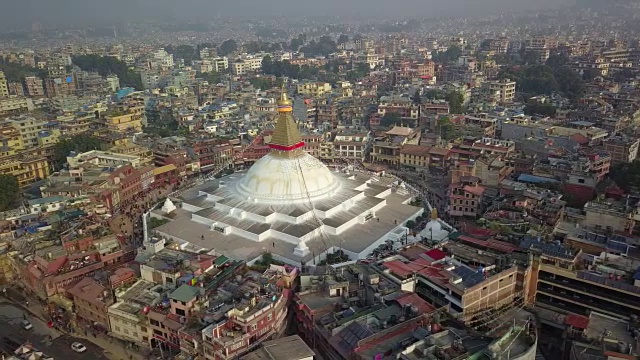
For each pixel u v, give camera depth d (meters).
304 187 146.75
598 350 82.50
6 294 120.44
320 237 133.62
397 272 100.25
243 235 135.50
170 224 145.25
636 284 93.75
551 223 126.38
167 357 94.75
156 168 188.50
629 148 181.38
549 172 163.12
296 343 83.88
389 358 77.38
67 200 145.50
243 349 86.38
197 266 106.56
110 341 102.19
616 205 130.12
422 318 85.38
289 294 102.81
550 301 103.69
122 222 153.75
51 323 108.25
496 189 159.62
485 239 115.50
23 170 187.12
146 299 101.56
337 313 91.31
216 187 163.88
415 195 166.50
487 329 93.38
